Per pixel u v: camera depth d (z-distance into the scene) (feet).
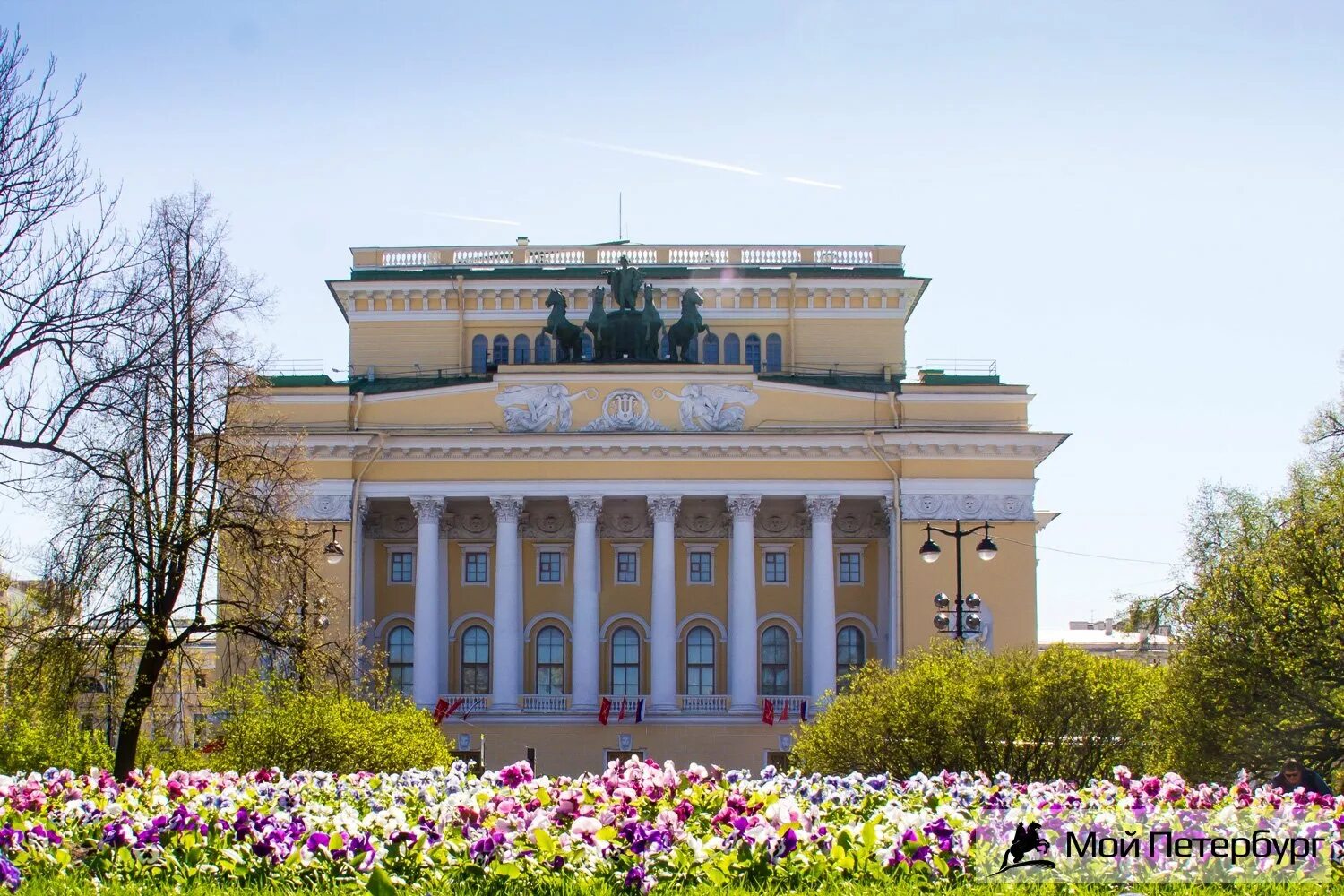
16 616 125.70
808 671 211.41
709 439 208.13
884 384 224.12
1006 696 115.96
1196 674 122.21
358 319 234.17
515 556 210.79
